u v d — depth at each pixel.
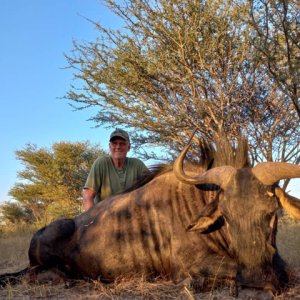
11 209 15.14
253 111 5.95
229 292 1.90
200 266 2.11
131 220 2.42
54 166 13.51
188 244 2.21
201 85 5.69
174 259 2.24
